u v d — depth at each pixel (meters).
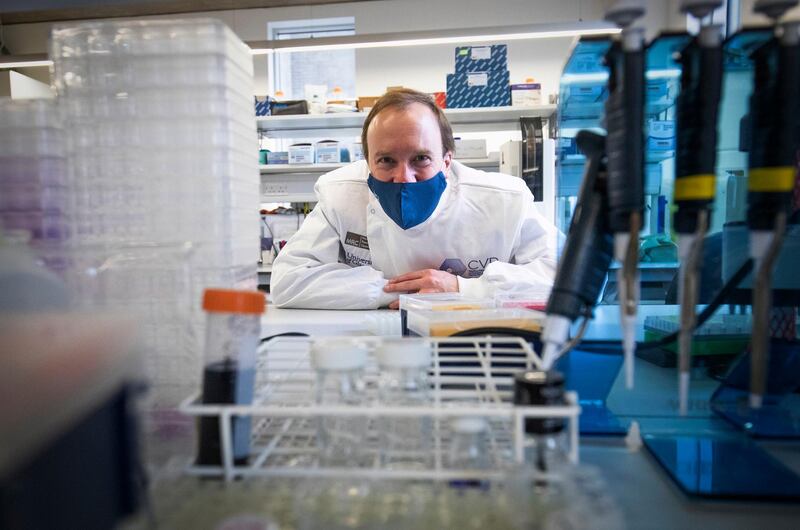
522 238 2.05
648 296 0.85
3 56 3.59
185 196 0.62
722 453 0.55
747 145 0.60
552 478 0.42
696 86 0.49
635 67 0.48
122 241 0.61
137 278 0.58
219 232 0.62
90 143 0.63
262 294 0.51
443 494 0.41
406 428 0.51
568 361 0.65
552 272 1.78
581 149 0.56
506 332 0.69
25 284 0.44
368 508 0.39
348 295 1.59
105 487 0.33
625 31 0.49
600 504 0.39
